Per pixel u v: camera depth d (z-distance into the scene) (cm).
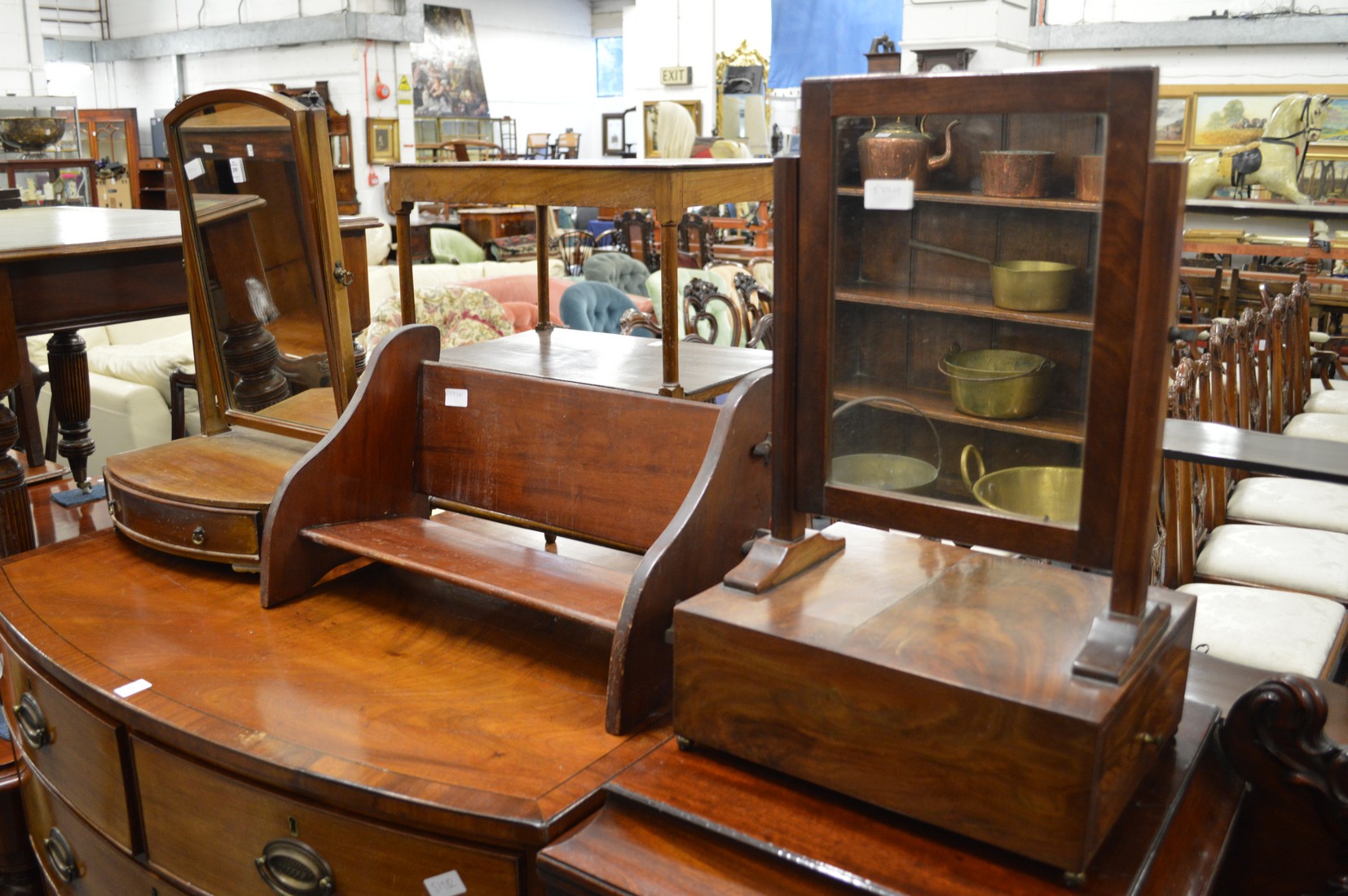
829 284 119
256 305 206
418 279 673
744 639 115
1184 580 263
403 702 143
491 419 181
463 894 125
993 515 114
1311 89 671
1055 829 98
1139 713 104
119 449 422
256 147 191
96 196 780
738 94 1388
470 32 1590
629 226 846
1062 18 751
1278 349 403
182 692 146
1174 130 720
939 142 109
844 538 141
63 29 1266
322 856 133
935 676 102
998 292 109
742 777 119
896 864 104
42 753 171
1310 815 122
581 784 124
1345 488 325
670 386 169
